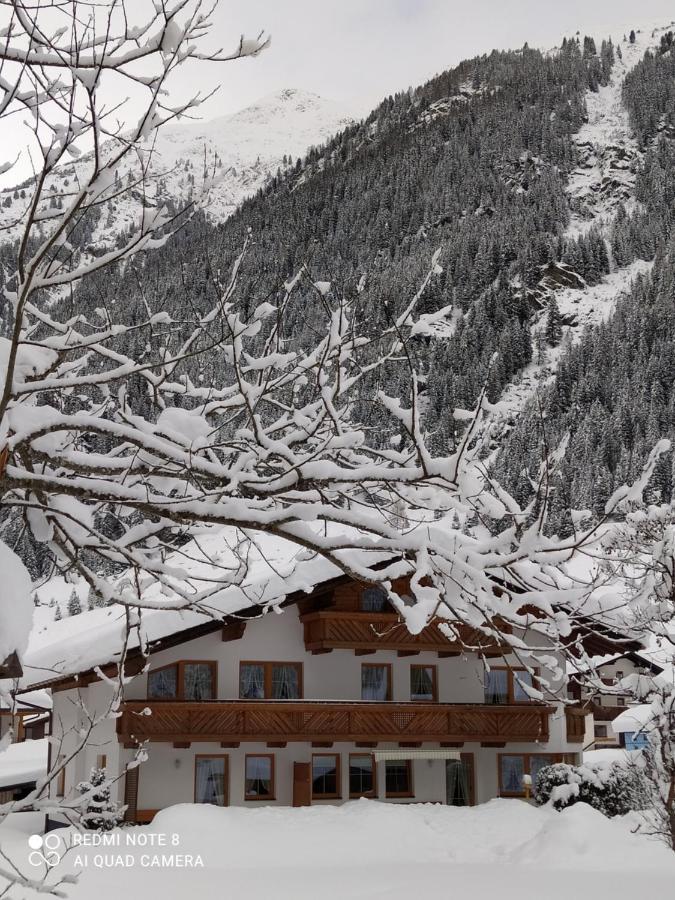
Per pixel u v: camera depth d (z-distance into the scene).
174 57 4.97
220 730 23.70
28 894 14.54
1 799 30.30
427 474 6.80
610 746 48.59
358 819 22.02
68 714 26.00
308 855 19.72
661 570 12.91
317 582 24.67
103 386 7.61
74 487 6.34
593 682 7.37
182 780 24.00
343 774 25.59
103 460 6.75
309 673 25.89
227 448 7.61
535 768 27.47
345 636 25.48
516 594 7.38
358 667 26.36
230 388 8.07
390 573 7.38
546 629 7.36
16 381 6.58
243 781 24.55
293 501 7.43
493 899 15.02
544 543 6.95
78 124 5.08
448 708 25.81
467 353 154.25
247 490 6.93
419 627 6.68
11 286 6.88
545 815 23.30
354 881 17.00
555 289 198.12
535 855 19.64
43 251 5.05
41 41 4.81
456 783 26.73
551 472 6.89
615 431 119.94
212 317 7.25
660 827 17.30
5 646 4.65
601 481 94.06
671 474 96.38
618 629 7.78
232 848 19.67
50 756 25.89
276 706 24.19
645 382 138.25
